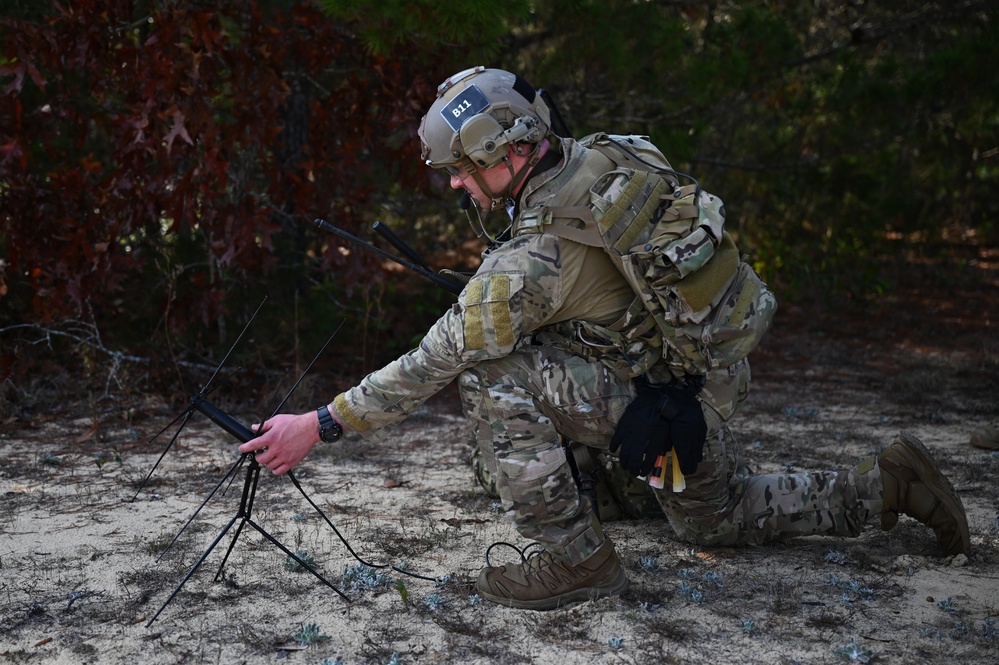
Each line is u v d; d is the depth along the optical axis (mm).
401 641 2564
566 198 2588
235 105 5074
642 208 2588
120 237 5719
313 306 6598
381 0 4652
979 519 3510
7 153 4859
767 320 2664
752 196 9789
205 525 3455
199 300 5449
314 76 6500
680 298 2549
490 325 2555
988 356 6848
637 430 2629
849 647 2445
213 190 5133
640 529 3447
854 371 6555
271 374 5805
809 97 8828
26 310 5797
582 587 2758
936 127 9227
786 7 9086
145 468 4207
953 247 12867
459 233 10555
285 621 2680
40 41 4809
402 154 5660
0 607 2762
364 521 3516
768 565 3072
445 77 5457
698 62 7008
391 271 8648
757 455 4445
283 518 3547
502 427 2674
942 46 9383
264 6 5656
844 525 3068
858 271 9641
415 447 4621
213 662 2449
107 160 6043
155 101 4840
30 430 4836
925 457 3031
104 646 2527
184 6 4879
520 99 2637
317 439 2693
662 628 2607
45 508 3652
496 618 2703
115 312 5941
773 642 2543
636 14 6469
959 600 2801
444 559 3152
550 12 6270
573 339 2691
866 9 10000
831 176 9156
